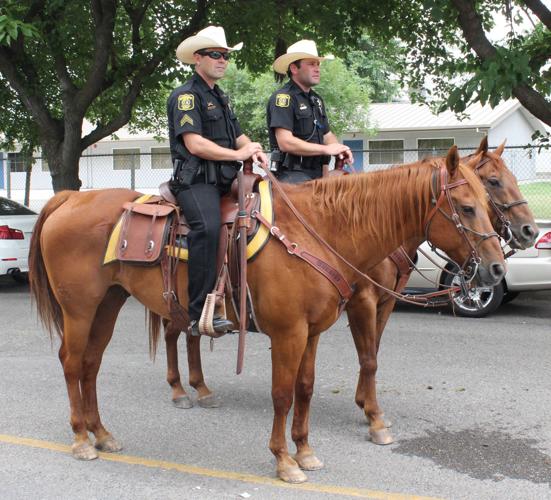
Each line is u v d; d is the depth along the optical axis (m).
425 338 7.66
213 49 4.13
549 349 7.10
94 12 11.16
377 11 11.47
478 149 5.83
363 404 4.95
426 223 3.83
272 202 3.94
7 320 8.95
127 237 4.23
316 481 3.99
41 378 6.21
